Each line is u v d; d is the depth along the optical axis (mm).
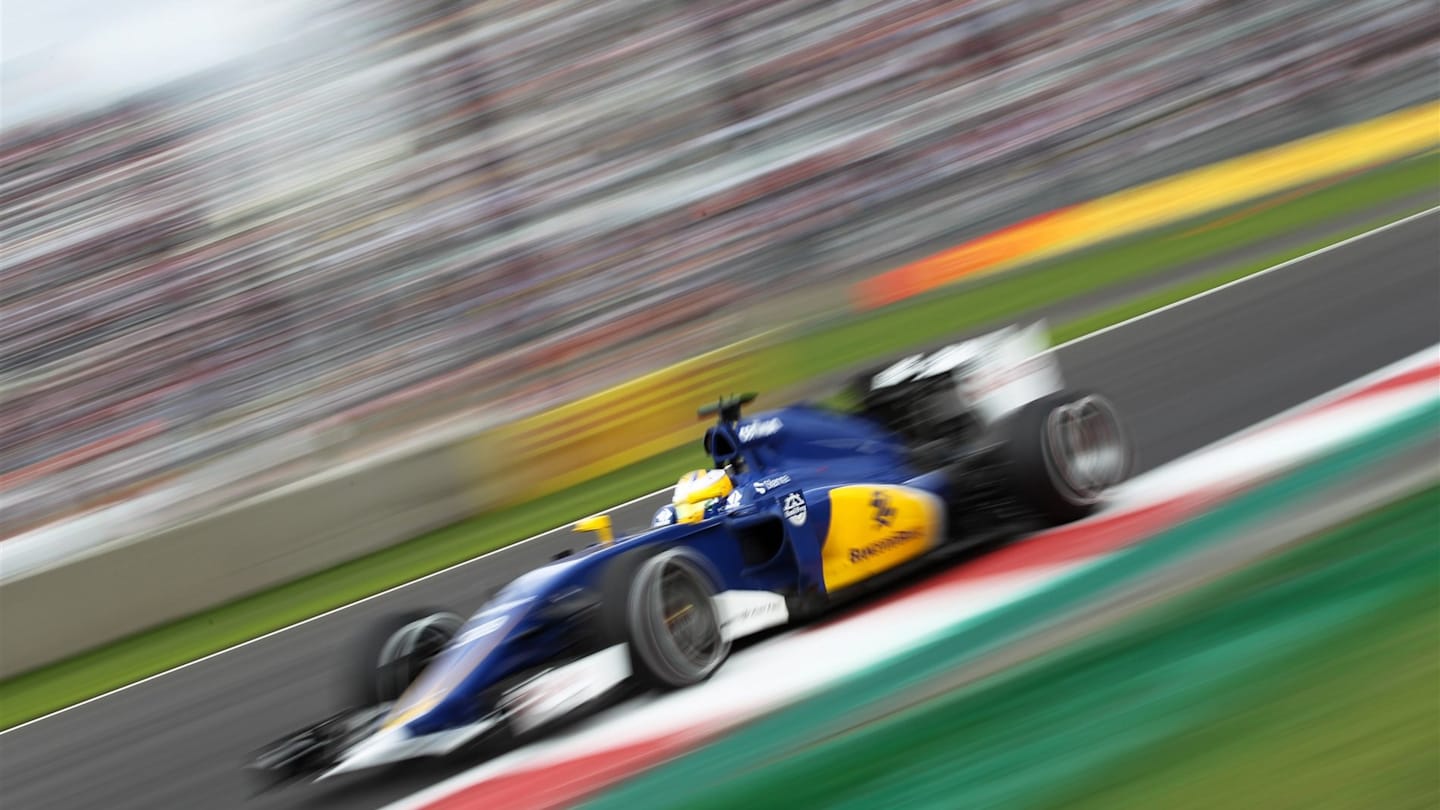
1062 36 91438
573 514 39156
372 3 96312
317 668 29516
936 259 68000
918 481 20578
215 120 93562
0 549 51500
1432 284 36469
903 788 13242
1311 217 59281
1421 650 13266
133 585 39781
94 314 83688
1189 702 13438
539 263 80688
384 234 84875
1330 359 31562
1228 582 16078
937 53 92312
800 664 17156
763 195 84062
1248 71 87438
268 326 81000
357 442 64500
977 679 15125
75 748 29453
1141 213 67438
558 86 92188
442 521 42719
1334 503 18047
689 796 14016
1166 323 43438
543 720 16438
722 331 68750
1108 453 21656
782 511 18734
